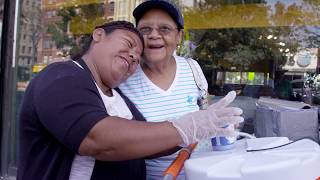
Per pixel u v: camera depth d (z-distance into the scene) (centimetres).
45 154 110
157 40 163
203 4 304
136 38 126
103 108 107
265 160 103
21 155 115
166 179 109
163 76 171
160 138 100
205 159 111
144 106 165
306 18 286
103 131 97
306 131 202
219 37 310
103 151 99
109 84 124
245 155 111
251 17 302
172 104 168
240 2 301
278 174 98
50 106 100
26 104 110
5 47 321
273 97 288
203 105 180
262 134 226
